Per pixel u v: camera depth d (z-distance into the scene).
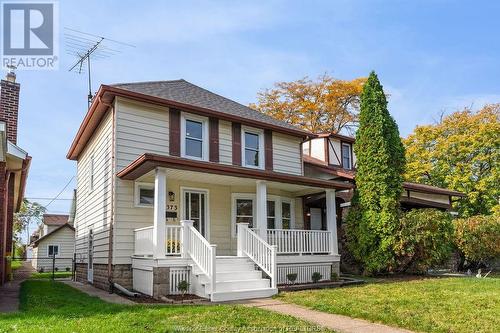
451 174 29.02
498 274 17.31
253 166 15.09
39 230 50.66
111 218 11.73
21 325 5.88
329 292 10.14
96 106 12.77
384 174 14.66
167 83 15.72
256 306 8.48
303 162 17.53
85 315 6.93
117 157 11.87
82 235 16.69
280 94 31.61
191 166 10.48
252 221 14.27
